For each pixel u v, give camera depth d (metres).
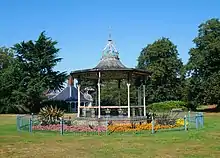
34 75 68.38
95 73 28.45
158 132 23.53
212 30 63.62
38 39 69.56
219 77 57.56
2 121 40.25
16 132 24.81
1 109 66.44
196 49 64.88
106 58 29.39
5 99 66.56
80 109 30.08
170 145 17.33
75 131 23.98
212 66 61.50
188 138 20.16
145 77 30.30
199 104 63.72
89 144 17.98
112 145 17.48
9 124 34.62
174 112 48.09
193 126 27.44
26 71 68.62
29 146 17.50
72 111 72.31
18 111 67.81
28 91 65.94
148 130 24.36
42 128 25.58
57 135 22.47
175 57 74.44
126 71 27.31
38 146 17.47
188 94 63.91
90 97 65.38
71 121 28.39
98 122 26.56
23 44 69.19
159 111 56.72
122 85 56.62
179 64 74.00
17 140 20.02
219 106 62.22
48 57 69.12
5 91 67.50
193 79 62.84
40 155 14.74
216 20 63.44
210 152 15.07
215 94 57.50
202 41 63.66
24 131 25.31
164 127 25.67
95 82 35.31
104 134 22.58
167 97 72.56
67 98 74.25
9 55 95.25
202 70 62.75
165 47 73.19
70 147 16.98
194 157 13.87
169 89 73.25
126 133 23.05
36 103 68.62
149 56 74.38
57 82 71.38
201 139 19.69
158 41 74.75
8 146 17.55
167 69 72.81
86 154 14.84
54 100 72.25
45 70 70.38
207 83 59.59
